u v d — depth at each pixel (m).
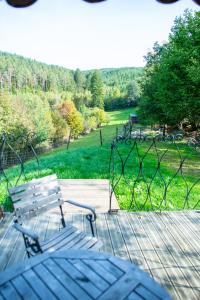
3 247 3.77
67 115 50.69
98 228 4.44
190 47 17.47
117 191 7.11
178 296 2.98
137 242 4.06
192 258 3.71
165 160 13.28
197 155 14.92
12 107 37.16
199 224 4.70
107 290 1.94
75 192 6.02
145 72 30.91
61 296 1.88
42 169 9.52
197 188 8.34
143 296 1.89
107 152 13.46
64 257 2.30
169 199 6.95
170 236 4.27
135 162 11.41
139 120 28.53
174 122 23.48
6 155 20.14
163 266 3.51
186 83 17.73
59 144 41.38
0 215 4.62
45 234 4.17
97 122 60.47
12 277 2.06
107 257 2.31
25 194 3.31
